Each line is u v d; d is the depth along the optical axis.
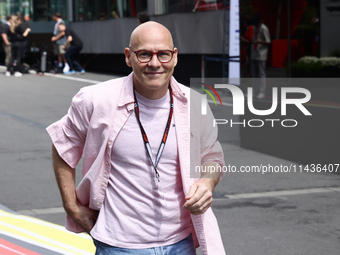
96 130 2.50
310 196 6.21
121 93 2.51
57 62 23.88
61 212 5.57
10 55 20.61
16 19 20.50
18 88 16.77
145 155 2.47
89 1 23.98
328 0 6.79
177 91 2.53
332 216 5.46
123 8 21.20
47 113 12.15
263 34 7.46
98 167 2.52
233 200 6.09
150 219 2.48
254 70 7.56
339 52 6.72
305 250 4.54
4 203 5.86
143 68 2.40
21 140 9.32
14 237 4.77
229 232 5.00
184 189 2.48
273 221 5.31
